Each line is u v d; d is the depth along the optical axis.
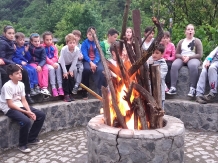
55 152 4.15
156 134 3.03
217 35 6.75
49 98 5.49
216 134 4.99
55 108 5.17
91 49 5.74
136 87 3.29
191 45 5.66
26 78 4.90
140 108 3.34
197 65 5.41
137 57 3.44
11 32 4.88
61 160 3.86
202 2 8.71
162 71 4.75
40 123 4.47
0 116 4.30
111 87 3.32
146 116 3.45
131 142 3.01
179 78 5.62
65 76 5.39
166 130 3.15
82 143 4.52
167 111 5.50
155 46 3.13
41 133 4.97
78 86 5.62
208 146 4.35
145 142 3.00
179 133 3.17
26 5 41.09
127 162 3.04
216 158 3.89
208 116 5.18
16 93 4.27
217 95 5.29
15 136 4.38
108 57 5.63
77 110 5.48
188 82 5.56
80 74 5.59
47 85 5.24
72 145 4.43
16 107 4.16
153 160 3.03
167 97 5.69
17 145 4.41
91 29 3.73
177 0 8.97
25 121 4.11
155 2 9.04
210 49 6.71
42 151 4.20
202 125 5.23
